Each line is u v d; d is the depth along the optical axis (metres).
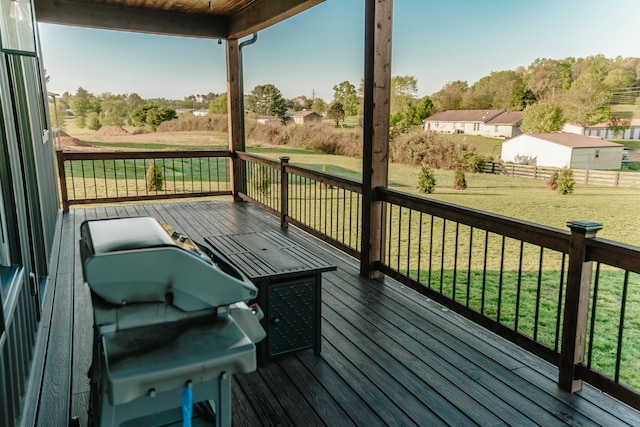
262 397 2.40
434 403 2.35
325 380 2.56
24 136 3.46
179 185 12.13
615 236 5.08
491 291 5.86
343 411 2.28
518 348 2.95
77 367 2.65
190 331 1.35
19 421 2.01
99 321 1.31
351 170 11.43
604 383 2.29
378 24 3.92
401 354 2.86
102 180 12.33
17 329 2.19
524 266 6.32
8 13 2.30
